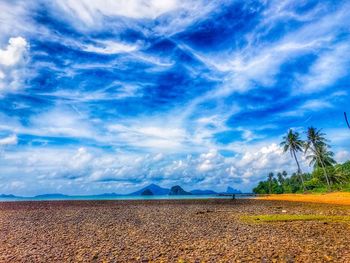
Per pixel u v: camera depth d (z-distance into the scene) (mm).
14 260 12844
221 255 12562
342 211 30797
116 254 13445
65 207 47031
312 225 20469
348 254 12055
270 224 21672
